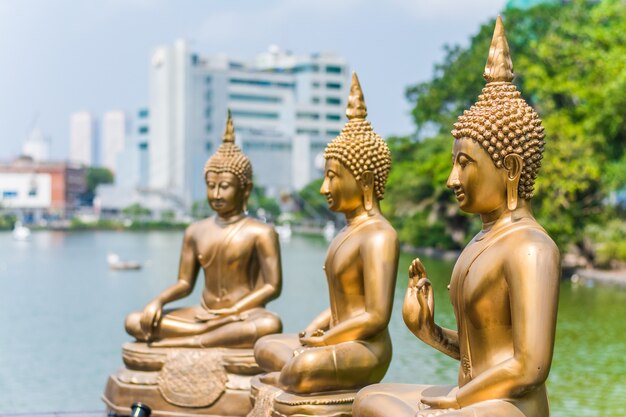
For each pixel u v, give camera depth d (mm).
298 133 149000
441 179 51562
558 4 49625
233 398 11883
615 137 39094
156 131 147500
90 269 54000
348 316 9719
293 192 131250
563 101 42938
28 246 84562
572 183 37000
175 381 12062
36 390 16594
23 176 139250
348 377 9445
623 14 41031
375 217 9812
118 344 22562
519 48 49062
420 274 7871
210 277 12828
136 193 148125
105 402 12578
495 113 7234
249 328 12148
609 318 26422
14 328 25922
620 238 40750
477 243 7379
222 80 147750
